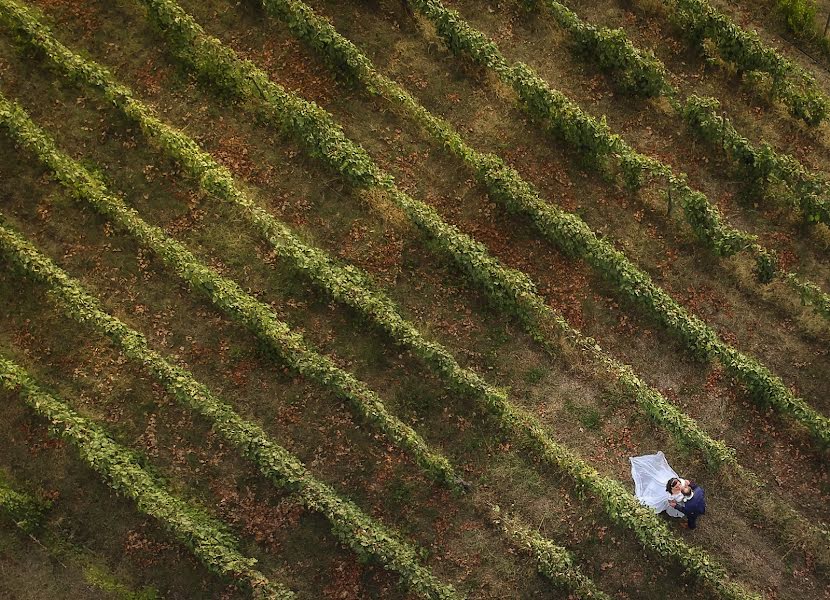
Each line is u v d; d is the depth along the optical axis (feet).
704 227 58.70
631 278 56.75
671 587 53.83
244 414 56.18
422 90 64.18
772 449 56.39
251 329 56.24
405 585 52.60
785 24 67.56
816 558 54.24
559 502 55.26
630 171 59.77
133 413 56.08
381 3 65.98
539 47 65.92
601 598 51.70
